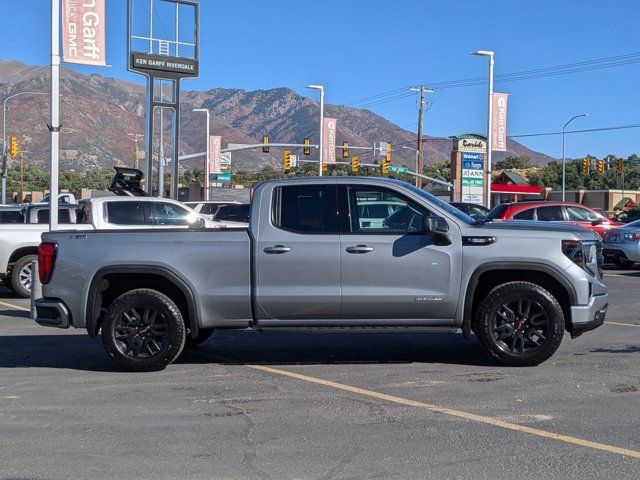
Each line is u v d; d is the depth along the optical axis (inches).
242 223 737.6
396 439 237.6
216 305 326.3
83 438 241.8
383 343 399.9
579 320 325.1
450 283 322.0
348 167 3302.2
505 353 327.6
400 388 300.4
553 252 322.0
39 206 649.6
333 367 340.8
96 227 588.7
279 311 325.4
